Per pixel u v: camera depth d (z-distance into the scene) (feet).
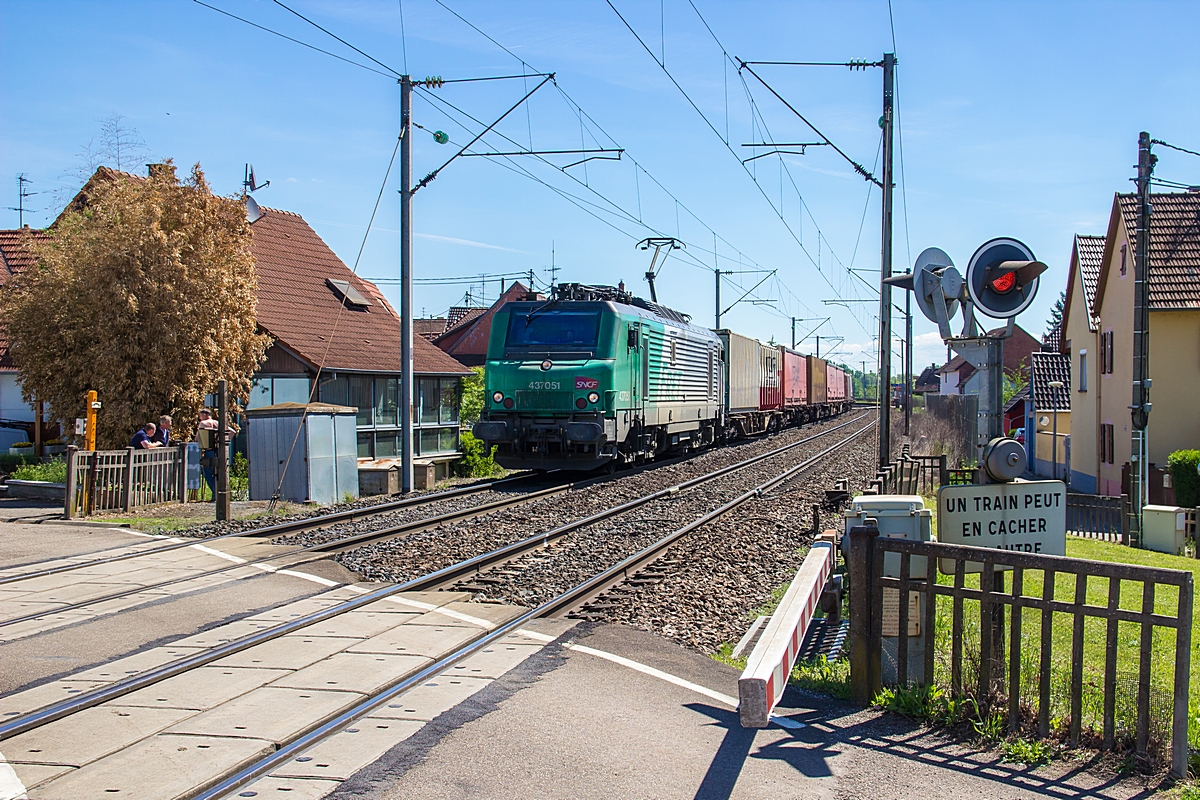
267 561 35.55
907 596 19.89
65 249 61.46
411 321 62.75
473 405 117.19
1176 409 78.64
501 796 15.08
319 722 18.15
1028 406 127.85
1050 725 18.21
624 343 69.21
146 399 60.49
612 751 17.03
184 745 16.93
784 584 34.68
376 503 54.70
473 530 42.65
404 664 22.17
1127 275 83.20
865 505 22.30
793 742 17.74
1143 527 58.49
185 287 61.31
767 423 140.46
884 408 64.23
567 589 31.30
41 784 15.29
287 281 90.43
